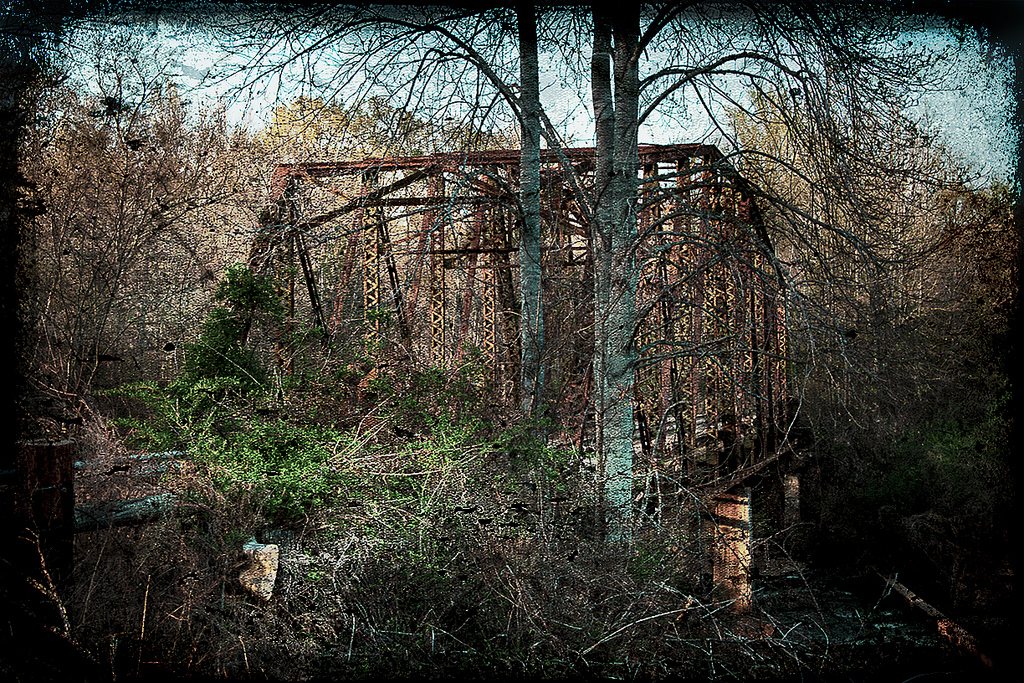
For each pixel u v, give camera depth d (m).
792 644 5.29
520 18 7.78
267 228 7.86
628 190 6.94
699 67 6.81
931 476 7.73
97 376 8.66
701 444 7.84
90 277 9.16
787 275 6.42
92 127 9.25
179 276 10.27
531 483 5.61
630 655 4.81
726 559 6.48
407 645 4.61
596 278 6.95
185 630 4.53
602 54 7.05
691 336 8.09
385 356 7.31
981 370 7.51
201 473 5.21
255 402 6.39
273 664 4.44
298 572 4.82
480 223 8.41
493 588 4.85
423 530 5.05
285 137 10.45
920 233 8.05
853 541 8.21
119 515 4.85
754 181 7.64
